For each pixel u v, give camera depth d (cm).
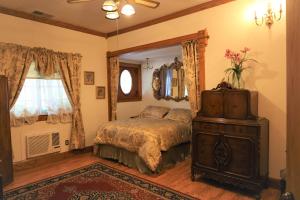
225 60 325
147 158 337
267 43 289
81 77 458
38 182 315
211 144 295
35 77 389
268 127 288
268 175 291
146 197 269
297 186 55
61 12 372
